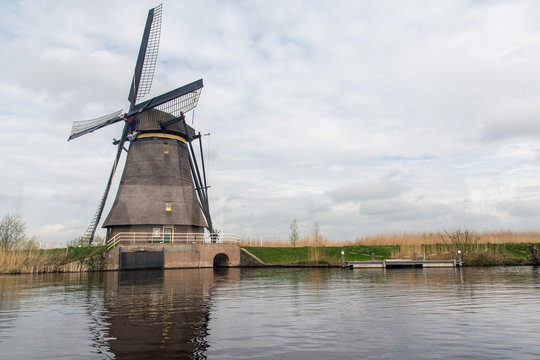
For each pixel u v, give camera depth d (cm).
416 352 710
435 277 2173
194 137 3922
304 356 692
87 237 3425
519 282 1864
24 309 1184
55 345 778
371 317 1016
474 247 3453
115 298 1400
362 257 3616
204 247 3381
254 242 4131
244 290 1620
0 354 723
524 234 4012
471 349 727
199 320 993
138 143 3700
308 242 4000
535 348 731
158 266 3178
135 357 697
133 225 3416
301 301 1300
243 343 778
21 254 2844
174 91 3603
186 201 3625
